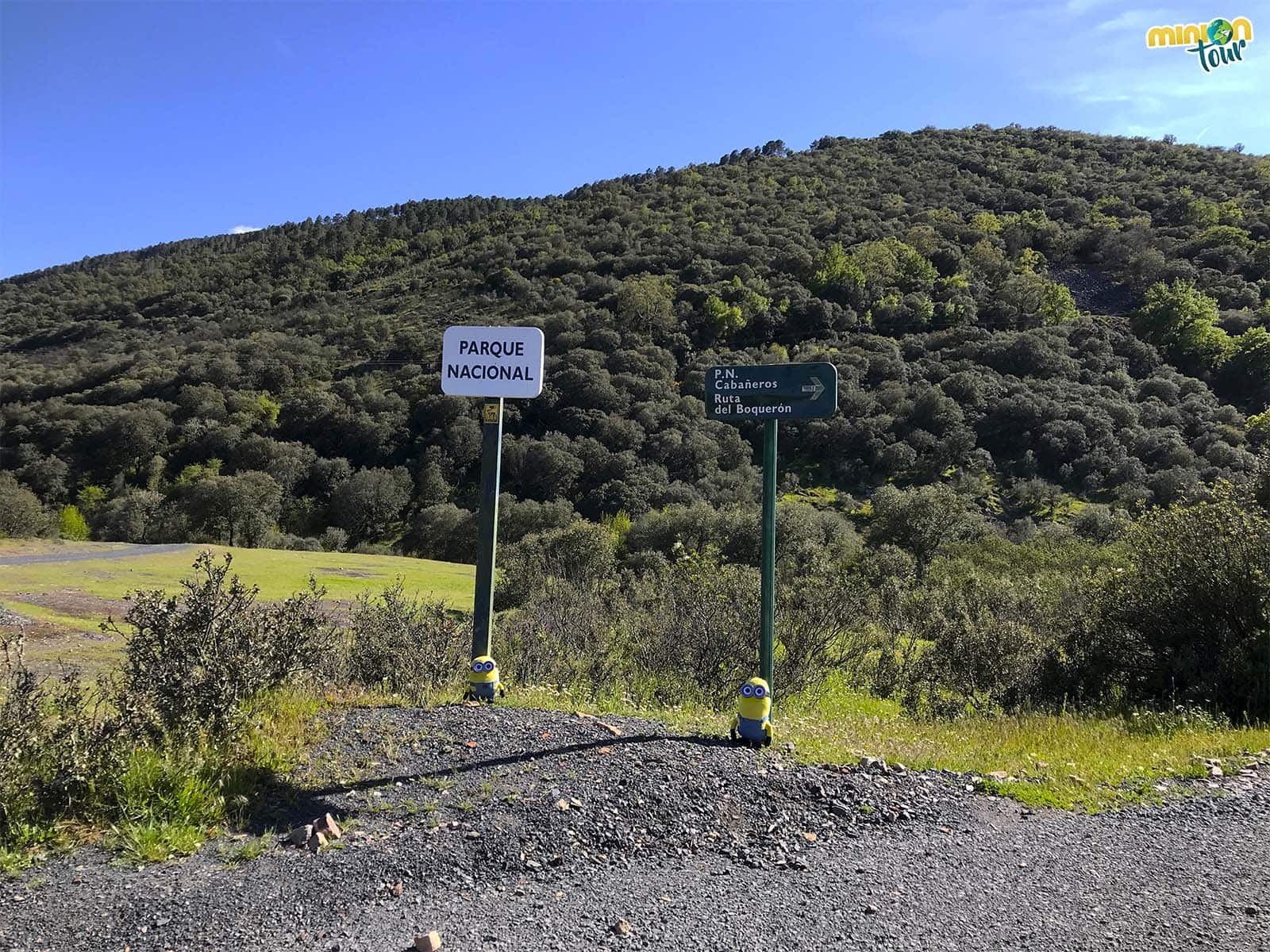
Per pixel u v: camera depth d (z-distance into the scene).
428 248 119.81
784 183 120.38
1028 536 31.53
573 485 49.03
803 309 72.56
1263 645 5.75
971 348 61.56
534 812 2.86
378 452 56.38
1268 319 59.84
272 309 95.94
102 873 2.38
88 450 52.31
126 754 2.92
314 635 4.49
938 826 3.04
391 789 3.04
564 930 2.17
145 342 78.12
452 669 5.93
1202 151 112.56
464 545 46.09
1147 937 2.23
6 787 2.60
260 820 2.79
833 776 3.43
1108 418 47.53
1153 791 3.51
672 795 3.09
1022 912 2.36
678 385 62.56
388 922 2.17
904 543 26.53
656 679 6.59
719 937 2.16
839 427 52.94
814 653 7.36
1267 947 2.17
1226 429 44.31
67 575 21.03
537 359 4.40
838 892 2.47
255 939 2.06
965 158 120.94
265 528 46.19
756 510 29.19
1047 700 6.73
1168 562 6.58
